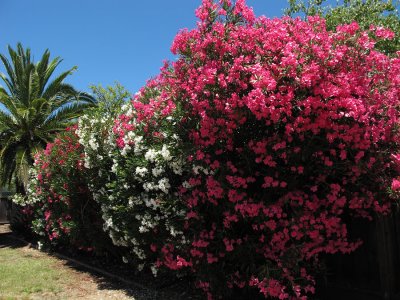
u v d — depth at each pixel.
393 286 4.23
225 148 4.22
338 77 3.63
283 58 3.53
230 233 4.46
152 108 4.96
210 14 4.38
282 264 4.05
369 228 4.46
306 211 3.99
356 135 3.66
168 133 4.63
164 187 4.71
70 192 7.34
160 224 5.05
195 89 4.15
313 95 3.63
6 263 8.22
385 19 8.81
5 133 13.54
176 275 5.41
